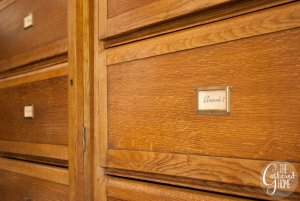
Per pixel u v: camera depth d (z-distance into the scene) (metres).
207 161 0.48
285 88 0.41
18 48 0.94
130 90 0.60
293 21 0.40
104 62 0.66
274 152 0.42
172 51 0.53
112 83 0.64
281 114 0.41
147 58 0.57
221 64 0.47
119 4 0.63
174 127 0.53
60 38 0.76
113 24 0.64
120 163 0.62
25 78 0.90
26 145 0.89
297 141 0.40
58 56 0.79
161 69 0.55
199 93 0.49
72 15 0.72
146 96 0.57
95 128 0.68
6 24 1.00
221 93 0.47
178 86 0.52
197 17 0.51
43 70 0.83
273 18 0.42
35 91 0.86
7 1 0.99
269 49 0.42
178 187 0.54
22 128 0.91
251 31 0.44
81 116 0.70
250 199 0.45
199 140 0.49
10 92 0.98
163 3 0.54
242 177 0.44
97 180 0.67
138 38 0.60
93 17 0.69
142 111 0.58
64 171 0.75
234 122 0.45
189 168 0.51
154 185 0.57
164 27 0.56
